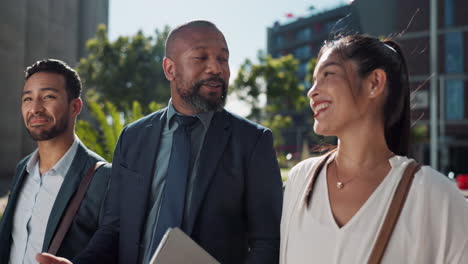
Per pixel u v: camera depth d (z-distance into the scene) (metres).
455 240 1.06
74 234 1.97
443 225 1.06
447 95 36.16
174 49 1.78
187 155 1.75
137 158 1.85
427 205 1.07
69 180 2.03
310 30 73.69
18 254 2.03
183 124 1.80
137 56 25.98
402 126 1.29
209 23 1.79
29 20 28.11
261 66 28.73
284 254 1.28
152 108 5.01
